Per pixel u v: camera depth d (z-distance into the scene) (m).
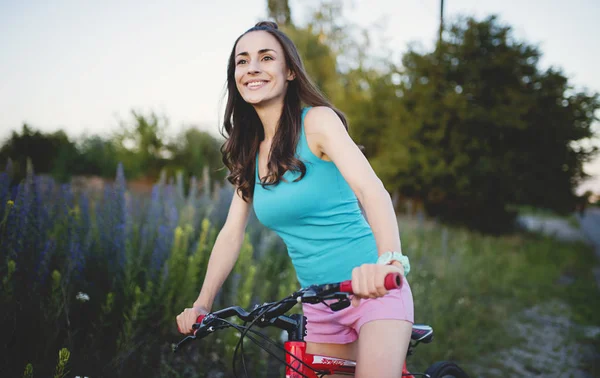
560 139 14.15
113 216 3.83
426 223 13.08
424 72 14.69
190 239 4.40
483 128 13.98
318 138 2.08
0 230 2.95
